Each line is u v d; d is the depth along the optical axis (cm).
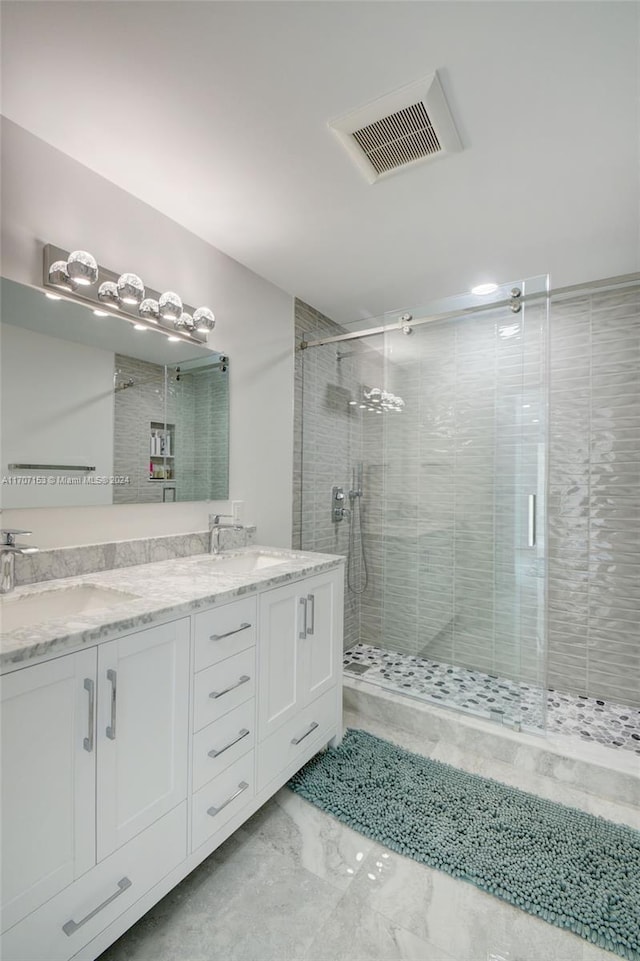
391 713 227
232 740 141
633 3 103
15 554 135
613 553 248
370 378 291
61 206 152
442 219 191
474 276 244
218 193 175
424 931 120
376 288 260
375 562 296
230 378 224
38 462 146
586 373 255
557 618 261
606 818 162
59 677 95
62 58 118
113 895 105
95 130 143
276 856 143
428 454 273
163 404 189
